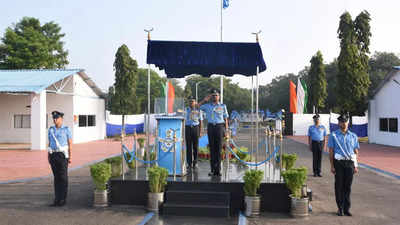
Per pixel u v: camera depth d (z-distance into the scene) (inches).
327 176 436.8
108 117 1208.2
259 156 583.2
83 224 241.3
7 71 936.9
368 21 1004.6
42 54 1512.1
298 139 1139.3
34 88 738.2
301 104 1334.9
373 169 503.2
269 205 277.4
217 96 315.3
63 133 291.3
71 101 940.0
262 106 2876.5
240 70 408.2
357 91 988.6
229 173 326.6
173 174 310.0
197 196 275.3
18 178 423.5
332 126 1050.1
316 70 1366.9
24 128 978.7
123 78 1189.1
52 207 287.1
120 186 296.8
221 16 568.1
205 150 427.5
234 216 265.6
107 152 725.3
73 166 526.3
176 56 326.3
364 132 1061.1
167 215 266.1
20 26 1676.9
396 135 843.4
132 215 264.8
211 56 323.0
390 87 866.8
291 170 270.1
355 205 297.3
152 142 903.7
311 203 302.2
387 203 305.0
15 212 271.7
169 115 323.6
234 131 1050.7
